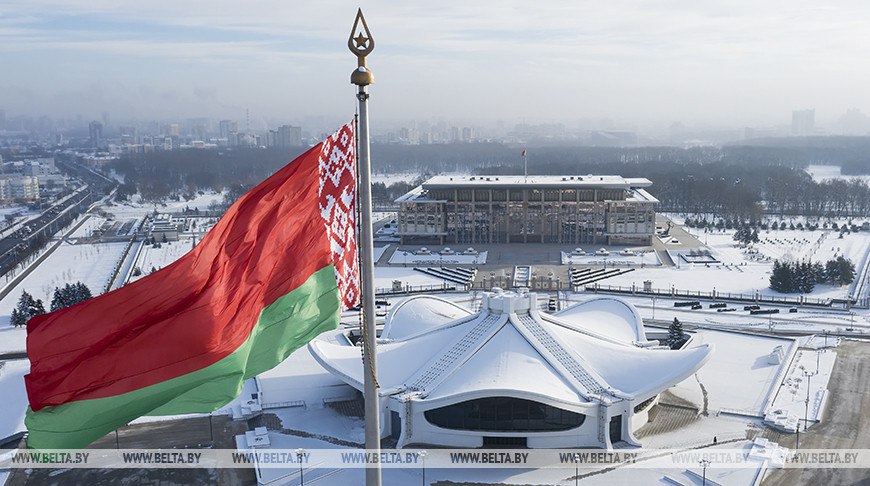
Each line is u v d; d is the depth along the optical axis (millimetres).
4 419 123375
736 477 99438
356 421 120688
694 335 171500
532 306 126438
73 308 40719
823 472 101375
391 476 101000
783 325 181500
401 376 119250
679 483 98000
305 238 44125
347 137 44156
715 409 124062
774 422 116500
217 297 41938
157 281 41375
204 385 41875
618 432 111250
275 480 99812
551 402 106188
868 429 115938
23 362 155625
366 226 40219
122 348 40875
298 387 136125
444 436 109812
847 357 153250
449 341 124812
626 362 119312
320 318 44844
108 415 41000
